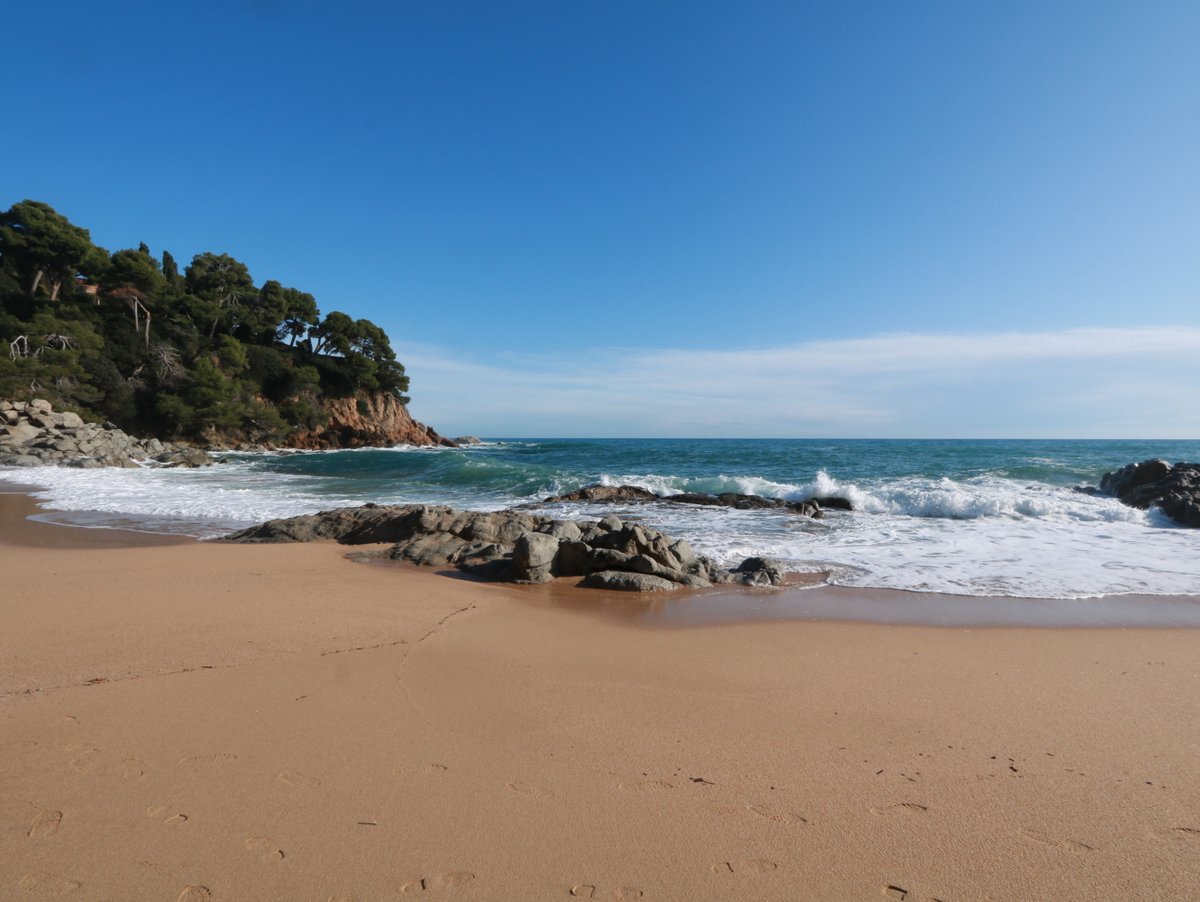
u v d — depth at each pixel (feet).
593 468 94.02
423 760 11.72
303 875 8.54
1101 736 13.17
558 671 16.70
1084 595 26.09
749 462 104.78
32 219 172.96
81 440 123.75
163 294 199.93
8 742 12.03
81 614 20.90
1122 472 64.08
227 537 39.22
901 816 10.20
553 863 8.93
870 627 21.48
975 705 14.76
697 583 27.61
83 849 8.96
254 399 200.75
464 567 30.48
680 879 8.65
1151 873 8.84
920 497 53.62
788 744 12.68
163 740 12.23
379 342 246.68
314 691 14.83
